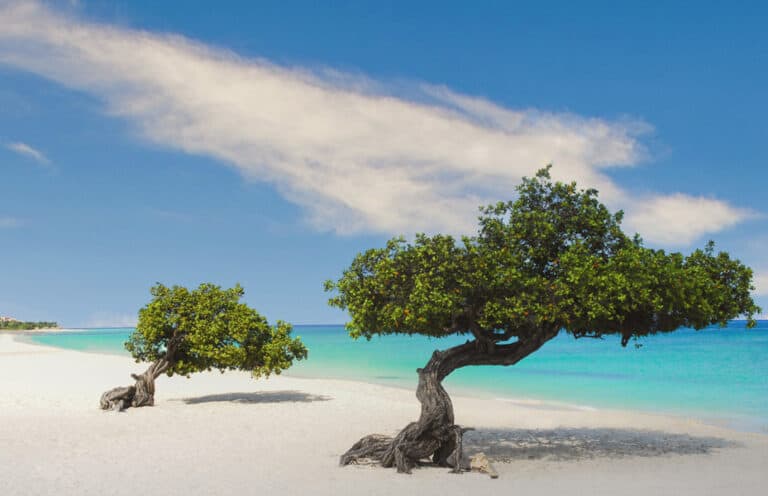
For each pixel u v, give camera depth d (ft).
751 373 157.89
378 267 49.16
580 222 53.31
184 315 88.22
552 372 163.94
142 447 56.70
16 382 116.37
